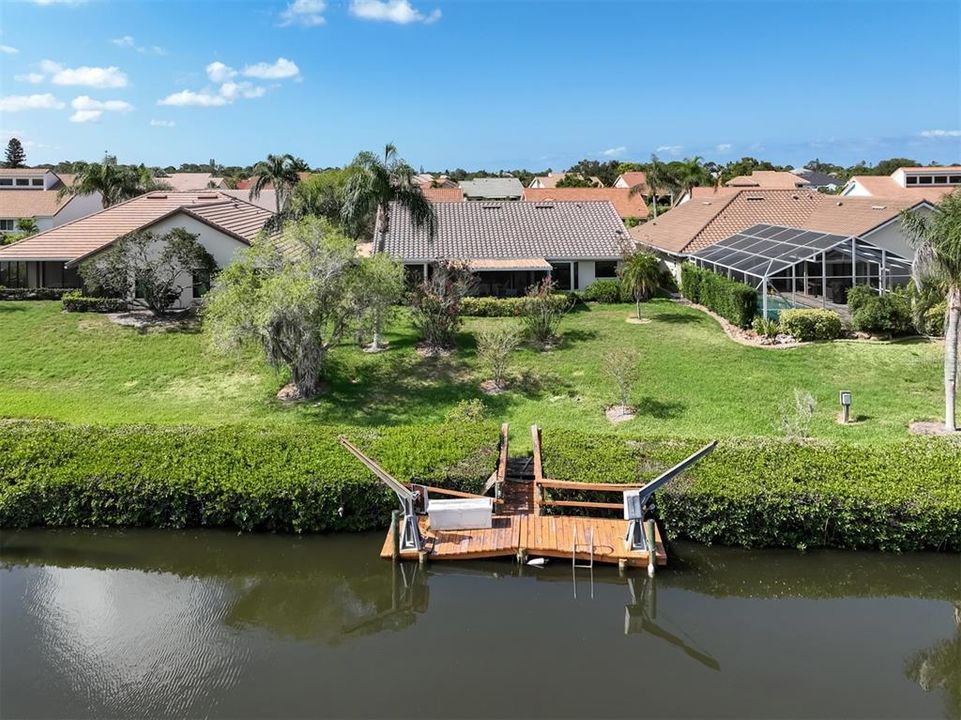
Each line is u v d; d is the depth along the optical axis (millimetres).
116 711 8703
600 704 8773
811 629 10641
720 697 8930
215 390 23094
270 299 20438
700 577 12008
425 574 12211
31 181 68438
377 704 8805
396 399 22094
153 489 13391
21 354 26281
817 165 173375
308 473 13438
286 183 46750
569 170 150250
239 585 12102
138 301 32031
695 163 64625
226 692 9094
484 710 8672
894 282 28891
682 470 12406
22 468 13930
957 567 12094
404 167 32188
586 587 11828
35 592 11758
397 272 24141
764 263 30172
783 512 12383
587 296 35312
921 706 8766
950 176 67188
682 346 26250
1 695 8992
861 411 19531
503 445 15562
